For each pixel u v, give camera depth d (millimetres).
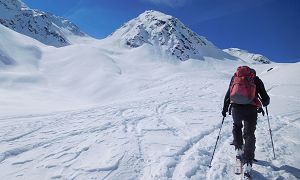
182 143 6918
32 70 126250
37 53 148750
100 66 132750
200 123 9445
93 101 94438
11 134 7922
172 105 13836
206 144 7027
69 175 5129
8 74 107500
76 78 118875
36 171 5316
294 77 26125
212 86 24578
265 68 169375
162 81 47188
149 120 9938
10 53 136250
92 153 6207
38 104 60969
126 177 5062
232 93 5602
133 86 102438
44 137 7613
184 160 5820
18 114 13797
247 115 5539
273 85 23219
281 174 5344
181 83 27781
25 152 6391
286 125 9430
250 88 5535
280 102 15320
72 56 145125
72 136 7703
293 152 6539
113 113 11461
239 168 5355
